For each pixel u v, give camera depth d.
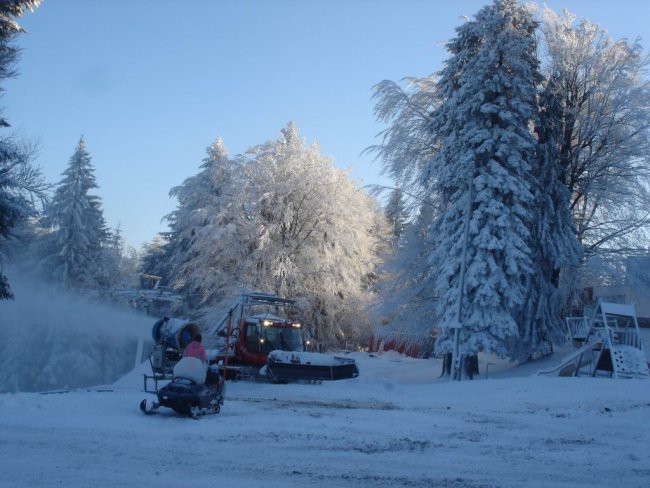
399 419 11.62
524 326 26.77
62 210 42.66
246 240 40.50
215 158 49.44
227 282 39.44
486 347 23.69
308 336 39.53
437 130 28.52
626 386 16.80
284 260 39.00
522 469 7.73
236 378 20.81
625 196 28.39
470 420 11.84
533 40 26.66
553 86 27.91
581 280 28.30
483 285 23.89
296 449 8.50
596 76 28.86
